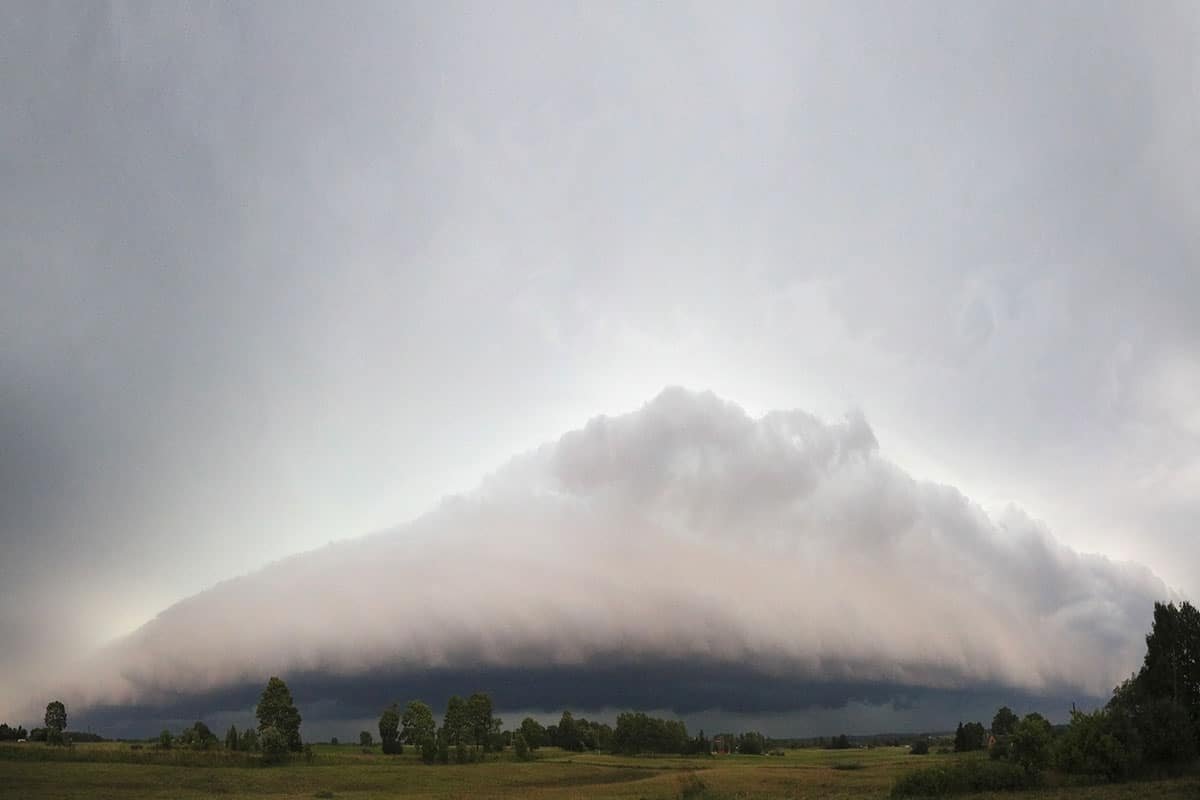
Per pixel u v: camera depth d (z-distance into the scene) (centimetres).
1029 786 7650
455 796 9906
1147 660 9194
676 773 13688
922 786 7800
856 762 16338
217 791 10631
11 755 12950
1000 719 17175
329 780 12319
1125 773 7612
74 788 10462
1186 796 6106
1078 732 7969
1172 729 7856
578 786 11469
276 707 16838
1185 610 9100
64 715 18000
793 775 12175
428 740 17588
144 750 14588
